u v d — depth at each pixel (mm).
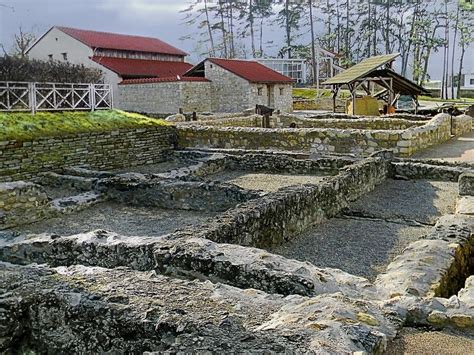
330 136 13594
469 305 3406
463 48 55500
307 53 61781
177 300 3441
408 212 7938
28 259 5512
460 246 5211
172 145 15203
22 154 10828
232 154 13172
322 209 7609
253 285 4230
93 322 3328
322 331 2848
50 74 25859
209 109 30688
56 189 10188
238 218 5719
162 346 3043
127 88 30688
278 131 14297
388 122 18453
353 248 6336
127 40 38031
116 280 3871
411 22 60156
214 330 2902
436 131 15078
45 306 3531
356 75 23500
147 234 7305
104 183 9359
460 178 8547
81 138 12258
